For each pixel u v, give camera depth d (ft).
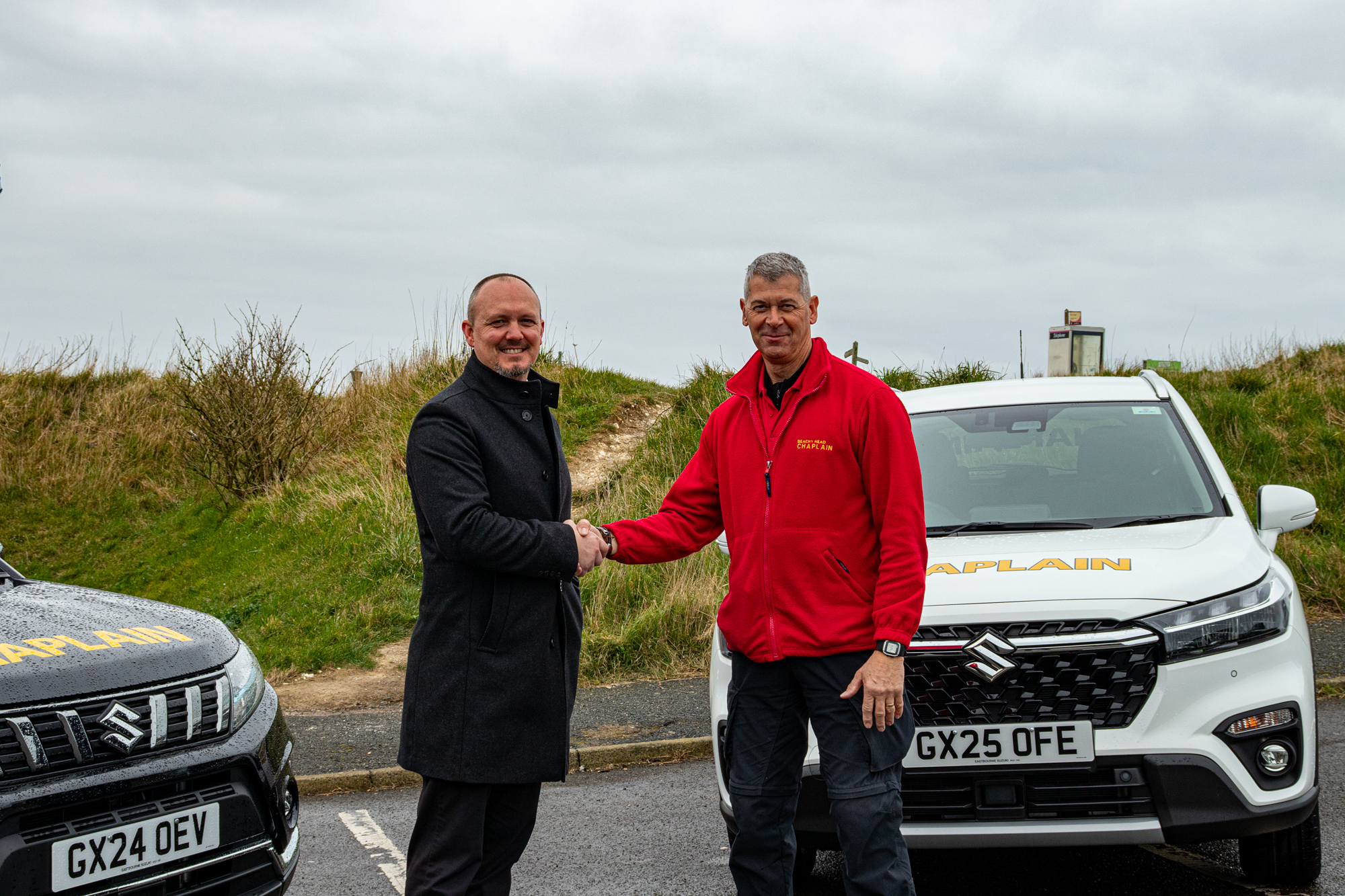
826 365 10.04
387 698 25.35
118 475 51.37
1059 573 11.92
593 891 13.64
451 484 9.23
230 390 46.55
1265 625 11.50
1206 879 12.87
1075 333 50.08
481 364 9.84
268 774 10.62
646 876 14.10
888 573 9.50
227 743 10.30
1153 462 14.98
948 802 11.23
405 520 36.63
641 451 43.57
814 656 9.71
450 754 9.22
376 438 48.47
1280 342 50.67
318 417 48.75
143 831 9.37
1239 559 12.25
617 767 20.12
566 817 16.96
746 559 10.12
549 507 9.96
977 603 11.52
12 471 50.57
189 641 10.64
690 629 27.89
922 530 9.68
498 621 9.34
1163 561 12.10
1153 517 14.02
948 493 14.98
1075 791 11.01
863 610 9.80
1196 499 14.33
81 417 55.77
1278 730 11.09
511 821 9.79
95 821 9.14
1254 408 41.57
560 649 9.79
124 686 9.66
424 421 9.47
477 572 9.39
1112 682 11.05
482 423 9.60
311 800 18.72
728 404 10.84
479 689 9.29
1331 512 33.88
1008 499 14.66
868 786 9.49
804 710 10.20
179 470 51.96
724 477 10.57
